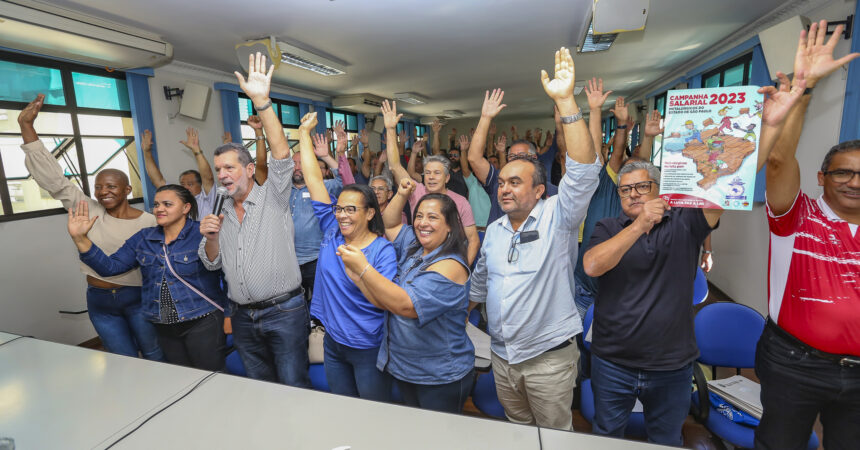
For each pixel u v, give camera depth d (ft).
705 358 5.50
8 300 9.24
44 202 10.03
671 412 4.06
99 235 6.66
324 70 15.10
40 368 3.43
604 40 10.36
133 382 3.19
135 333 6.88
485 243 4.62
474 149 7.49
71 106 10.99
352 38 11.74
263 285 5.09
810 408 3.77
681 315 3.92
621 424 4.32
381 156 16.75
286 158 5.05
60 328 10.21
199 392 3.04
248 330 5.34
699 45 13.61
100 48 9.53
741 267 11.44
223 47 12.21
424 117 39.17
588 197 3.81
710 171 2.96
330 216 5.41
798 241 3.75
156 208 5.40
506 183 4.08
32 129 6.31
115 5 8.62
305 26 10.48
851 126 7.22
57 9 8.42
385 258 4.36
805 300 3.66
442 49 13.38
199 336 5.77
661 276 3.89
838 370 3.54
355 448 2.38
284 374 5.44
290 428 2.58
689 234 3.90
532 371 4.25
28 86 9.96
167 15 9.32
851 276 3.47
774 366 3.90
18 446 2.47
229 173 4.85
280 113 21.29
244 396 2.97
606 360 4.20
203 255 5.38
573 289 4.34
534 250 4.08
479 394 5.58
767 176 3.81
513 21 10.57
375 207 4.50
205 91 14.26
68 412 2.80
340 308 4.50
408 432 2.52
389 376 4.61
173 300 5.57
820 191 8.06
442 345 3.90
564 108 3.58
